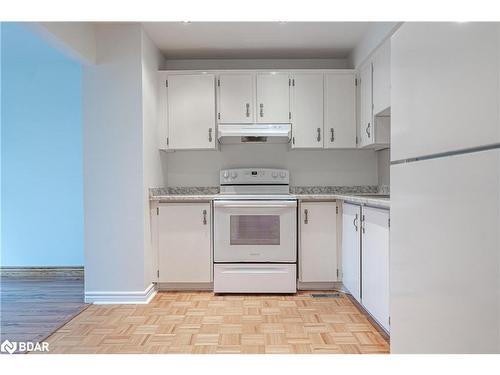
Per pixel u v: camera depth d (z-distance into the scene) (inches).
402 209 50.9
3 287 149.7
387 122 126.0
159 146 146.1
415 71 46.6
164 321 108.3
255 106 147.6
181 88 146.1
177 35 134.5
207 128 146.4
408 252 48.8
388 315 88.0
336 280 136.2
